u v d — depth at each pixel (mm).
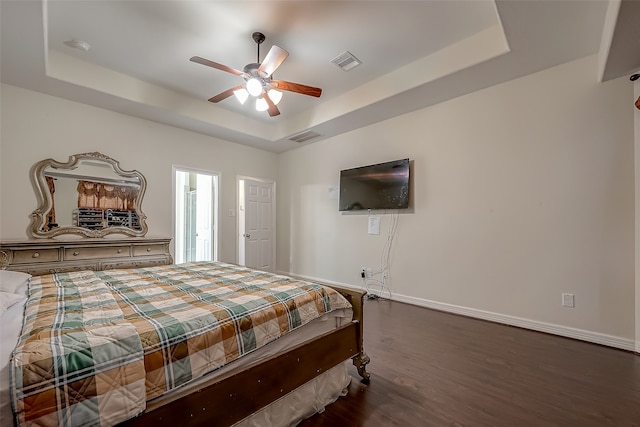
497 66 2754
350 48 2896
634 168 2381
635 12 1734
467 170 3326
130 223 3852
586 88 2605
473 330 2855
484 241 3191
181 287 1897
